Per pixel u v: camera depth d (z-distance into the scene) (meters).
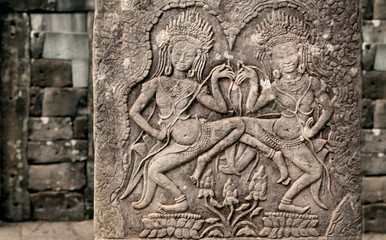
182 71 3.27
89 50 5.62
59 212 5.57
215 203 3.29
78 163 5.60
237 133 3.27
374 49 5.49
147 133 3.26
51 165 5.57
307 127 3.29
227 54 3.27
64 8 5.59
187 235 3.29
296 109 3.29
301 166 3.29
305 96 3.29
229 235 3.30
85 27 5.64
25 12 5.53
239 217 3.30
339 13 3.28
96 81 3.24
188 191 3.29
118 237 3.29
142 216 3.29
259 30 3.28
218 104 3.26
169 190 3.27
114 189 3.28
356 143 3.32
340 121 3.30
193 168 3.28
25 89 5.52
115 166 3.27
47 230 5.18
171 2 3.25
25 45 5.52
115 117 3.25
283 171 3.29
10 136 5.51
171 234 3.29
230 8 3.27
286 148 3.29
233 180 3.30
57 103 5.58
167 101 3.26
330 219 3.32
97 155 3.27
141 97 3.25
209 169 3.29
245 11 3.27
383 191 5.44
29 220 5.55
